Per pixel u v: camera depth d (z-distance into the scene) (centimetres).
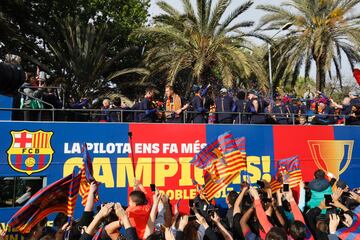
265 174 1011
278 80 2488
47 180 862
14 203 835
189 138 971
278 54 2439
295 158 956
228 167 782
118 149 923
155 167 938
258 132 1026
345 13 2220
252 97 1127
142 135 944
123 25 2958
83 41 2603
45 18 2855
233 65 2297
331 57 2156
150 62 2491
